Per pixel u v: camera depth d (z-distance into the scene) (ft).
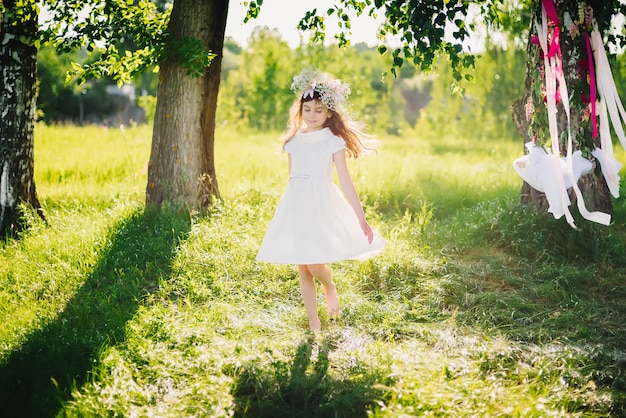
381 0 19.34
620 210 23.54
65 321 14.47
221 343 13.41
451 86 21.27
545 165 18.12
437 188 29.94
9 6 21.33
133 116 138.92
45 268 18.02
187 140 23.35
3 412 10.68
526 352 13.69
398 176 31.14
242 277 17.99
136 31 22.50
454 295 17.03
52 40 22.13
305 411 11.00
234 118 84.28
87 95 130.62
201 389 11.46
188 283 16.98
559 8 19.63
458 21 18.19
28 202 22.39
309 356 13.09
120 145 49.26
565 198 16.58
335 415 10.75
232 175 32.96
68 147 46.52
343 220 14.43
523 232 20.62
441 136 86.02
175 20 23.25
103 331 14.02
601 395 11.61
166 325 14.01
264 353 13.03
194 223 21.56
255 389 11.69
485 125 73.67
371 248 14.60
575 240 20.12
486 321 15.46
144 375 12.28
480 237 21.22
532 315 15.93
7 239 20.71
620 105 17.37
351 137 14.80
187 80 23.18
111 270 18.13
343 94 14.35
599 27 18.48
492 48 63.10
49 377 11.79
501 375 12.59
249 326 14.80
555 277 18.21
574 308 16.33
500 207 22.94
